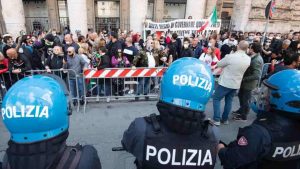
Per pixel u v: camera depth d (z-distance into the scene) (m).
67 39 6.33
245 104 4.34
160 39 8.91
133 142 1.23
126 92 5.59
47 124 0.93
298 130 1.34
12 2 12.76
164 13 17.95
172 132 1.17
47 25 16.53
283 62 4.41
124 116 4.58
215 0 16.88
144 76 5.09
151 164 1.19
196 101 1.11
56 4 15.80
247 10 16.78
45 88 0.98
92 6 15.88
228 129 4.17
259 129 1.33
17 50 5.03
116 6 16.55
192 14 14.99
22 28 13.48
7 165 0.98
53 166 0.94
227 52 7.80
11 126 0.93
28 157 0.91
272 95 1.38
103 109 4.89
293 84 1.29
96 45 6.62
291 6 17.92
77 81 4.91
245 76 4.16
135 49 5.79
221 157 1.51
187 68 1.13
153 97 5.61
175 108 1.09
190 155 1.18
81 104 5.13
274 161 1.34
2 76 4.72
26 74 4.86
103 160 3.15
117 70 4.91
